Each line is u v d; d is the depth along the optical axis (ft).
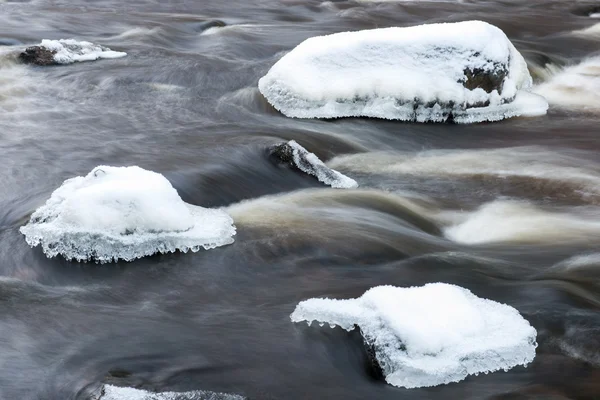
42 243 18.48
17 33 46.24
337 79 30.45
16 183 23.49
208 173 23.77
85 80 36.17
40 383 13.99
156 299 16.94
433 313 14.35
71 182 20.08
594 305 16.39
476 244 20.65
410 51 30.19
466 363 13.67
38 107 32.24
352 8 58.29
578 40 45.78
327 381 14.03
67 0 60.64
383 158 27.45
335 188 24.08
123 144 27.25
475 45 30.01
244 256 18.75
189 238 18.78
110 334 15.53
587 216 22.49
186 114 31.63
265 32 48.49
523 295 16.87
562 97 35.47
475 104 30.42
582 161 27.17
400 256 19.20
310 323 15.40
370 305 14.85
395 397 13.48
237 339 15.30
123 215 18.39
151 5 59.67
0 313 16.24
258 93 32.45
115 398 12.93
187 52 42.39
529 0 62.18
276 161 24.94
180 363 14.56
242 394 13.66
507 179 25.61
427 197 24.11
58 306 16.61
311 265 18.49
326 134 28.86
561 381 13.73
